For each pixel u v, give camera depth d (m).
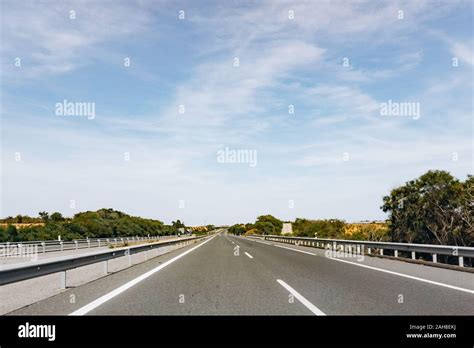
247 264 17.41
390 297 8.92
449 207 28.73
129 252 17.72
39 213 82.44
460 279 11.90
